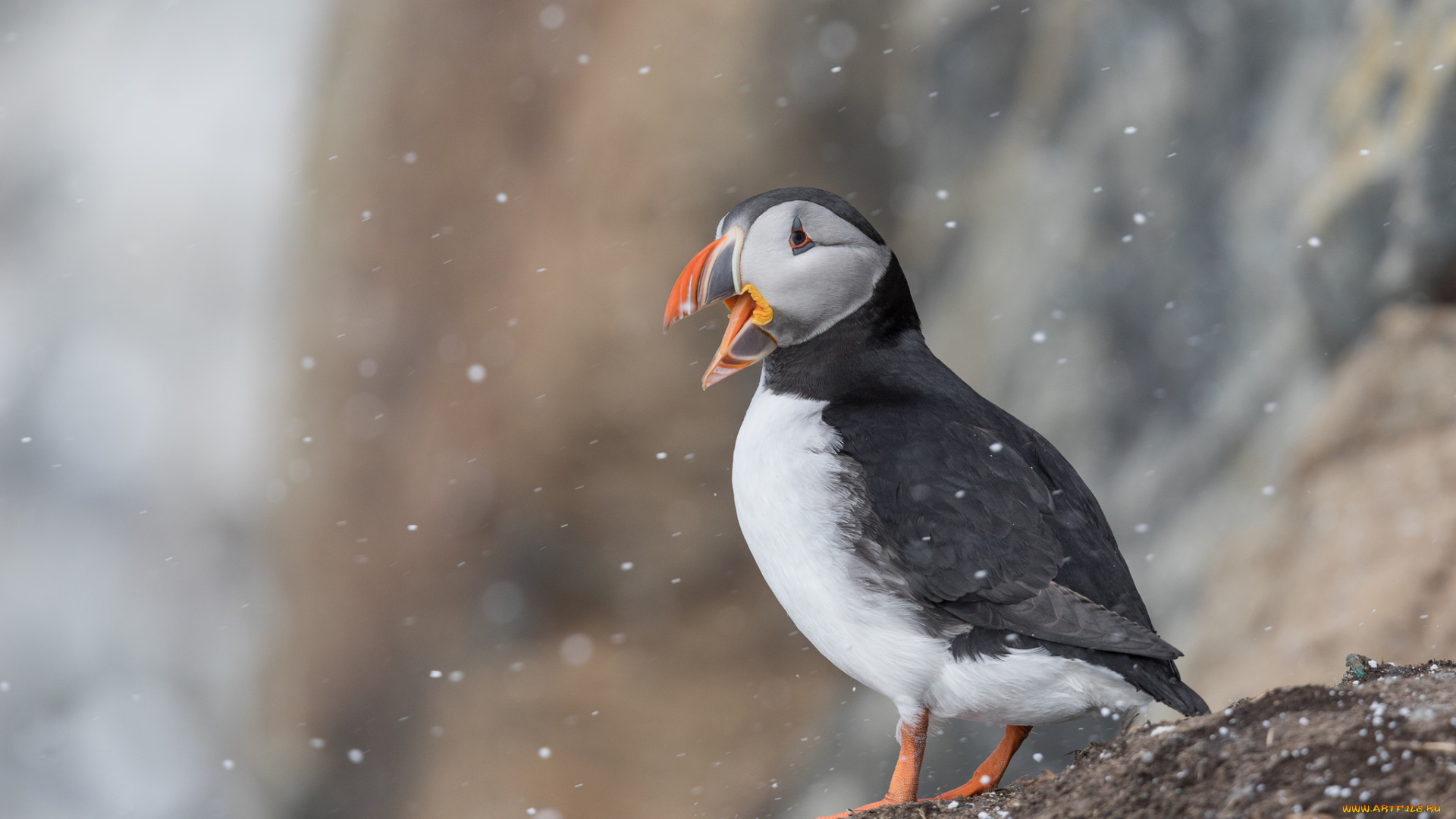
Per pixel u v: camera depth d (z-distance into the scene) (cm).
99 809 1869
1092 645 447
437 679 1376
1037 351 1209
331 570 1453
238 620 1845
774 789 1238
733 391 1291
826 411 533
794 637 1312
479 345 1371
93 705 1955
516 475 1342
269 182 1961
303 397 1516
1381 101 970
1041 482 509
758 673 1312
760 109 1289
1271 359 1062
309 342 1518
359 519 1440
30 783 1917
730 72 1289
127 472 2044
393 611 1405
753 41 1291
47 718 1956
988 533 482
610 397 1302
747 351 550
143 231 2092
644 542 1325
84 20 2334
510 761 1320
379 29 1542
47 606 2020
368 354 1459
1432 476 900
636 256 1291
